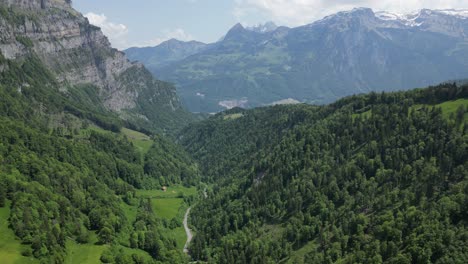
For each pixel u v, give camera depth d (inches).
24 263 7126.0
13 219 7839.6
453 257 6722.4
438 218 7544.3
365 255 7613.2
